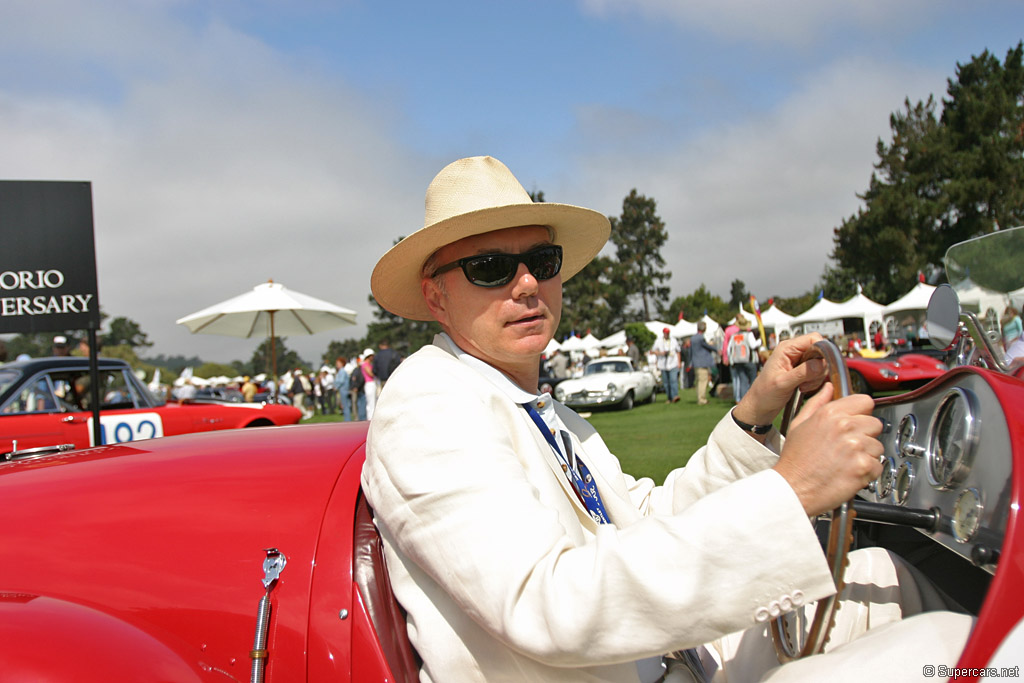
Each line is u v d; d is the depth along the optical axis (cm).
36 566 135
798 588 100
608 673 122
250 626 127
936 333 164
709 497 106
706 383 1438
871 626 135
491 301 150
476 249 154
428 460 119
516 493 114
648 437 875
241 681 125
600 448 179
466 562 110
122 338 10756
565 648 101
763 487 104
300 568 132
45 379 661
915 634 108
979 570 128
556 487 133
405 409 126
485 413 127
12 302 508
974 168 3941
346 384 1875
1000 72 4109
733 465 159
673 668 142
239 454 164
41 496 150
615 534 107
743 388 1302
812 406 123
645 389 1609
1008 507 103
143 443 190
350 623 127
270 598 129
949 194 3925
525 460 134
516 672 118
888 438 152
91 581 133
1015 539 100
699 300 8275
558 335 6788
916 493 134
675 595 99
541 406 158
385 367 1445
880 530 164
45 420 641
